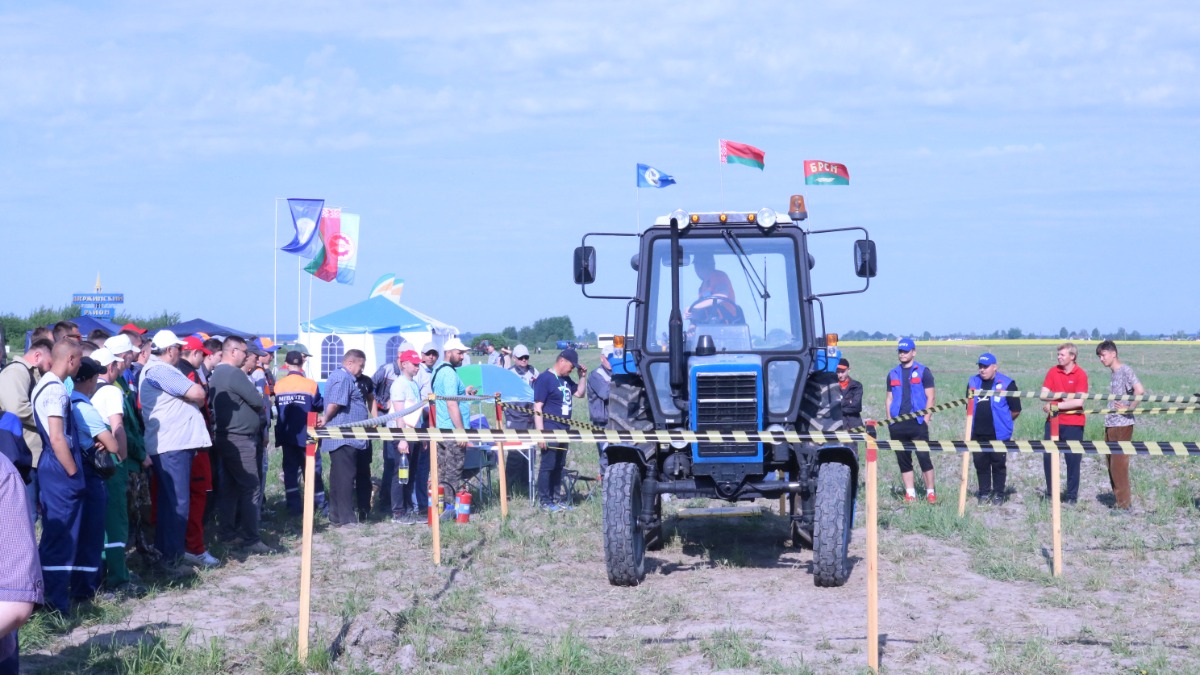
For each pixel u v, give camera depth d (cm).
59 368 714
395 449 1265
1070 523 1106
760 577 904
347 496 1169
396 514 1227
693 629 728
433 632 719
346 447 1165
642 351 932
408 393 1239
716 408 888
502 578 895
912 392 1303
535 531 1137
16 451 637
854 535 1096
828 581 851
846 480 877
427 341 2555
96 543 764
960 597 812
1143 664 622
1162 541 1020
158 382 883
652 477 907
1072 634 702
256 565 944
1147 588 841
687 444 896
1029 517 1153
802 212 928
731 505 1284
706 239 939
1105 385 3503
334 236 1945
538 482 1317
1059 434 1257
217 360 1130
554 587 875
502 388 1409
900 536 1090
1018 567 904
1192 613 761
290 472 1228
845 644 679
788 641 690
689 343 929
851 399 1393
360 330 2486
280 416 1227
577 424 1252
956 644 674
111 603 767
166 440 880
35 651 650
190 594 820
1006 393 1216
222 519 1023
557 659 633
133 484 888
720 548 1048
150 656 625
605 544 861
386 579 891
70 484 718
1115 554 973
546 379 1340
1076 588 844
